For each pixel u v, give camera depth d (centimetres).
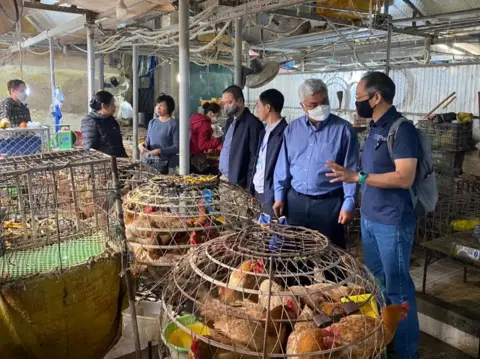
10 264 167
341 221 264
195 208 234
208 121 437
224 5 339
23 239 181
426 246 295
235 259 177
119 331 194
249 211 255
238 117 337
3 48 722
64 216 196
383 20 452
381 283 234
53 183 178
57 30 508
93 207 197
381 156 228
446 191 434
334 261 175
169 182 248
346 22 475
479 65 579
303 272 175
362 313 165
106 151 369
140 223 224
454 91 611
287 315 153
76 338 172
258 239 182
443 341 279
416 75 657
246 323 151
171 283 182
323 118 262
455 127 484
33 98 767
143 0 370
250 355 146
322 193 271
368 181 219
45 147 380
